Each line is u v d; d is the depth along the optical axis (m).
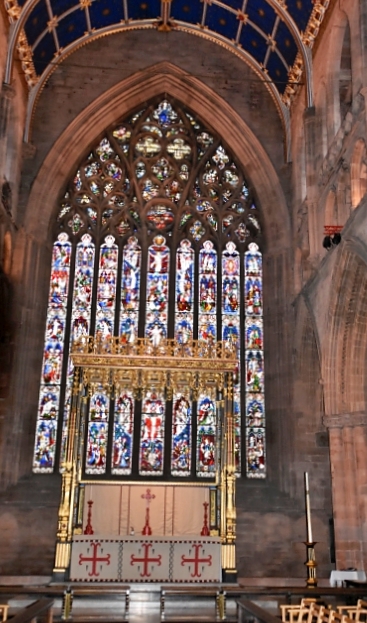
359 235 17.59
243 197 28.42
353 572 18.23
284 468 24.22
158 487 20.41
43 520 23.02
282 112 27.48
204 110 28.70
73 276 26.98
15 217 25.53
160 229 27.95
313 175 23.02
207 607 16.38
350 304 19.83
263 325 26.42
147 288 27.02
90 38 28.06
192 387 20.89
